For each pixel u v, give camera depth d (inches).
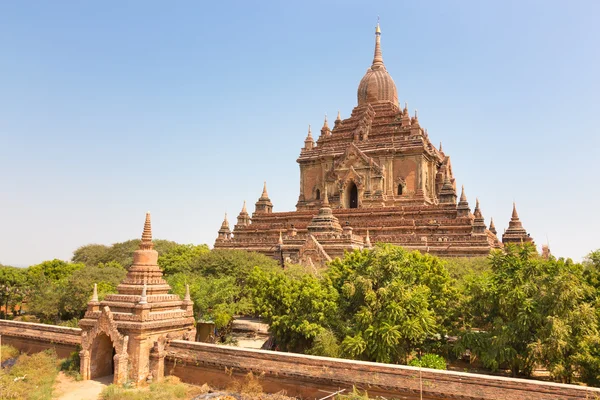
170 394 1102.4
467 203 2524.6
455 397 951.0
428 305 1300.4
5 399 1074.7
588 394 857.5
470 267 1904.5
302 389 1096.8
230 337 1670.8
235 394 1098.7
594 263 1366.9
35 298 2138.3
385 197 3034.0
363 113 3363.7
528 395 901.2
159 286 1341.0
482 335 1250.0
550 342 1074.1
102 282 2046.0
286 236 2628.0
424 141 3134.8
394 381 1009.5
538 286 1197.7
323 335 1235.2
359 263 1413.6
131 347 1216.8
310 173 3398.1
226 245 2721.5
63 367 1349.7
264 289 1430.9
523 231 2891.2
